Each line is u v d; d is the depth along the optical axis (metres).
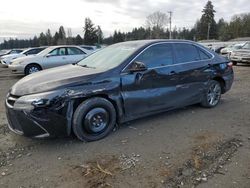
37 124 4.04
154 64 5.20
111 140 4.57
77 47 13.43
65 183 3.37
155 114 5.89
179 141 4.54
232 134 4.86
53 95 4.07
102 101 4.51
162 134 4.84
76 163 3.83
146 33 80.12
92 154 4.09
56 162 3.87
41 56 12.66
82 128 4.39
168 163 3.81
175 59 5.59
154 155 4.05
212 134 4.85
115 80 4.64
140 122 5.43
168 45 5.55
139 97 4.95
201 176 3.49
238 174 3.54
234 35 91.38
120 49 5.39
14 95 4.25
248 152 4.15
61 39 94.81
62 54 13.01
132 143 4.46
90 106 4.39
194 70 5.86
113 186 3.29
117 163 3.81
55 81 4.27
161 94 5.29
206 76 6.16
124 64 4.81
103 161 3.87
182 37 94.06
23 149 4.28
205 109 6.36
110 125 4.70
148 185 3.30
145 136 4.74
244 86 9.48
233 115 5.94
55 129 4.16
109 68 4.74
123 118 4.87
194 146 4.35
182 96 5.71
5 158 4.00
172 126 5.23
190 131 4.99
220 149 4.25
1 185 3.35
